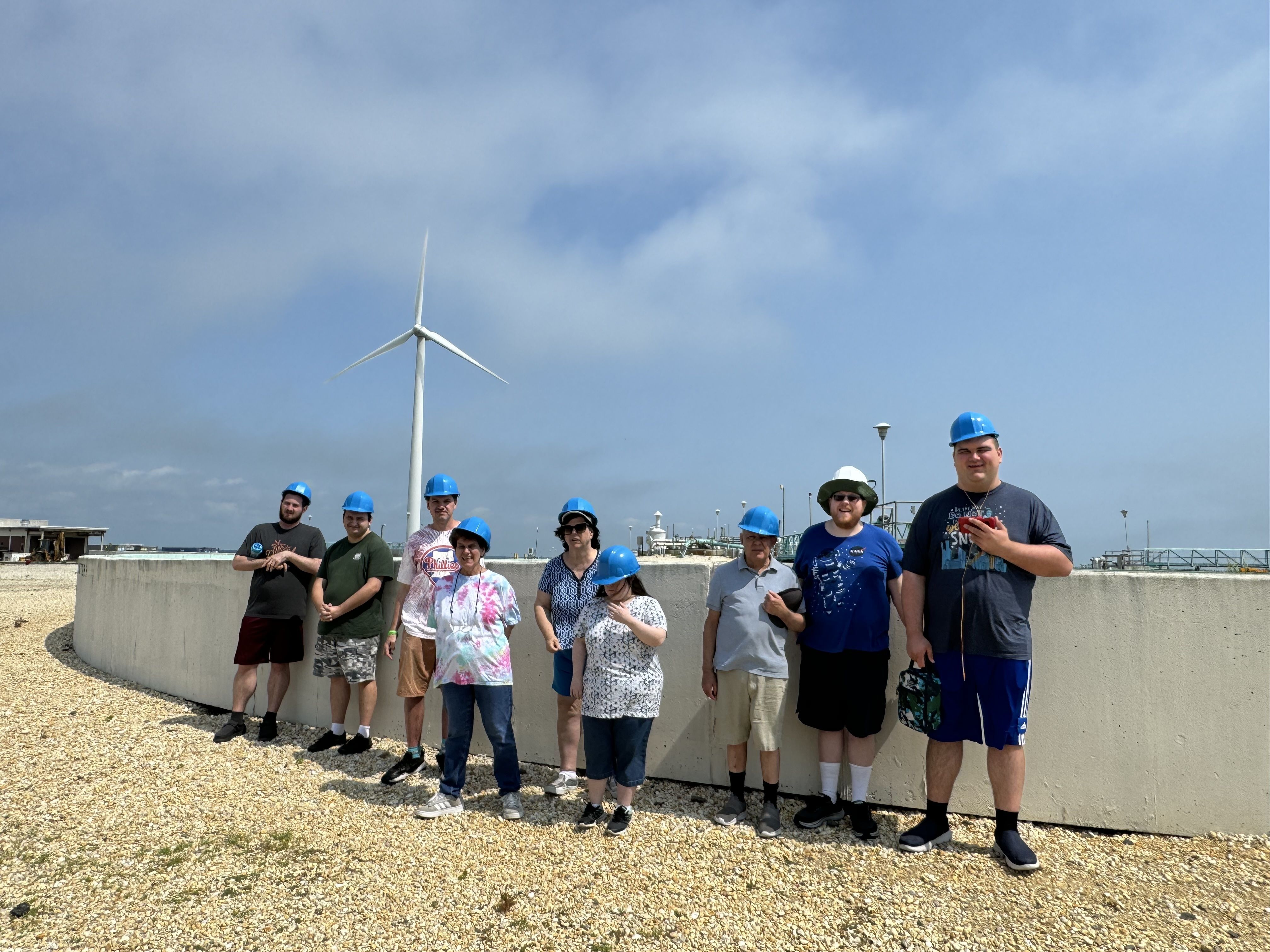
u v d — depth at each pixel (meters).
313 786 4.68
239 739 5.75
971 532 3.47
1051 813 4.05
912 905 3.15
